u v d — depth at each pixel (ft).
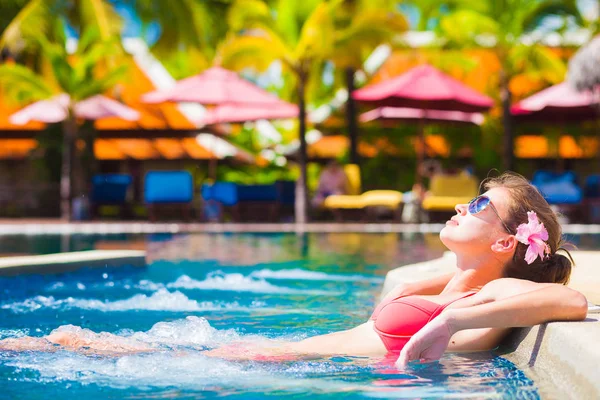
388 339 8.87
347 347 8.91
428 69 60.18
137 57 73.77
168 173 57.36
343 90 76.28
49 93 58.23
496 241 8.90
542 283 8.54
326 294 15.67
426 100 58.39
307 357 8.70
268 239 36.52
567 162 76.13
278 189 59.26
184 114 68.69
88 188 64.54
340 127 74.18
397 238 37.40
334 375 7.70
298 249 29.60
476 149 74.18
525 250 8.93
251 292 16.05
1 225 50.19
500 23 64.03
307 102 76.54
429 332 8.02
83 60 57.98
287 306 13.74
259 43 56.65
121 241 34.37
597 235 40.04
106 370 7.91
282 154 73.46
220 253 27.30
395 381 7.40
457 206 9.29
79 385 7.26
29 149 69.77
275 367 8.10
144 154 70.33
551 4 63.36
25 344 9.13
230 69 57.72
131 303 14.02
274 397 6.80
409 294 9.53
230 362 8.29
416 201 56.03
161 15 62.08
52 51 57.21
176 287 16.90
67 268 17.95
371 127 73.87
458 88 59.16
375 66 73.67
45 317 12.34
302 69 57.11
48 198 69.15
